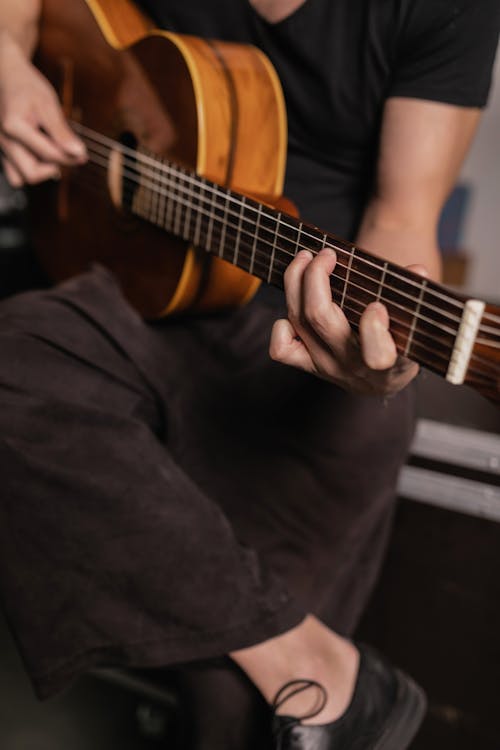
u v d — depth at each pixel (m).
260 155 1.02
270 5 1.03
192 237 0.98
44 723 1.43
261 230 0.83
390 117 0.98
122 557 0.87
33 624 0.91
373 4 0.95
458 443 1.29
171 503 0.88
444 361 0.66
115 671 1.44
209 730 1.03
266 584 0.89
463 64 0.94
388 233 1.01
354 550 1.12
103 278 1.05
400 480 1.35
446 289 0.64
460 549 1.34
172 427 1.02
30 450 0.86
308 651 0.92
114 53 1.12
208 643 0.88
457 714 1.41
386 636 1.44
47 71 1.25
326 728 0.90
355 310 0.73
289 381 1.03
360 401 1.01
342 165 1.10
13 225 1.91
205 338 1.09
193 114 0.99
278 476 1.03
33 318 0.94
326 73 1.01
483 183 3.11
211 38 1.13
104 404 0.96
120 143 1.13
